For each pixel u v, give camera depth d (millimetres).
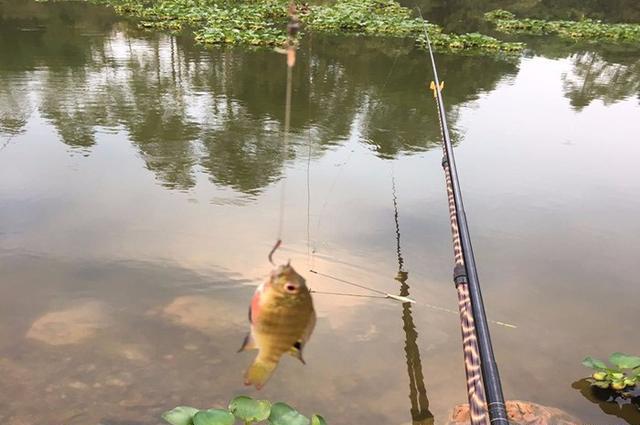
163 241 1281
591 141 2285
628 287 1227
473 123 2434
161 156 1802
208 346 943
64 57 3014
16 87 2414
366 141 2094
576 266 1308
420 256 1298
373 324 1039
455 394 871
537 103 2834
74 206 1434
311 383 881
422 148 2061
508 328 1062
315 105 2508
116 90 2479
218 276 1153
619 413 864
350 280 1179
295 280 323
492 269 1275
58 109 2178
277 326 324
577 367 962
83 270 1146
